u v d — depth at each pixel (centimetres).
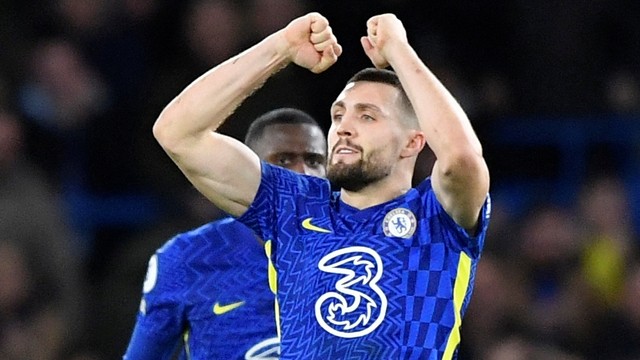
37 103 3894
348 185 1936
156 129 1950
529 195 3922
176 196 3478
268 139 2219
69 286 3575
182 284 2189
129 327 3198
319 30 1942
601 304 3603
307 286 1888
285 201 1959
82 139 3975
